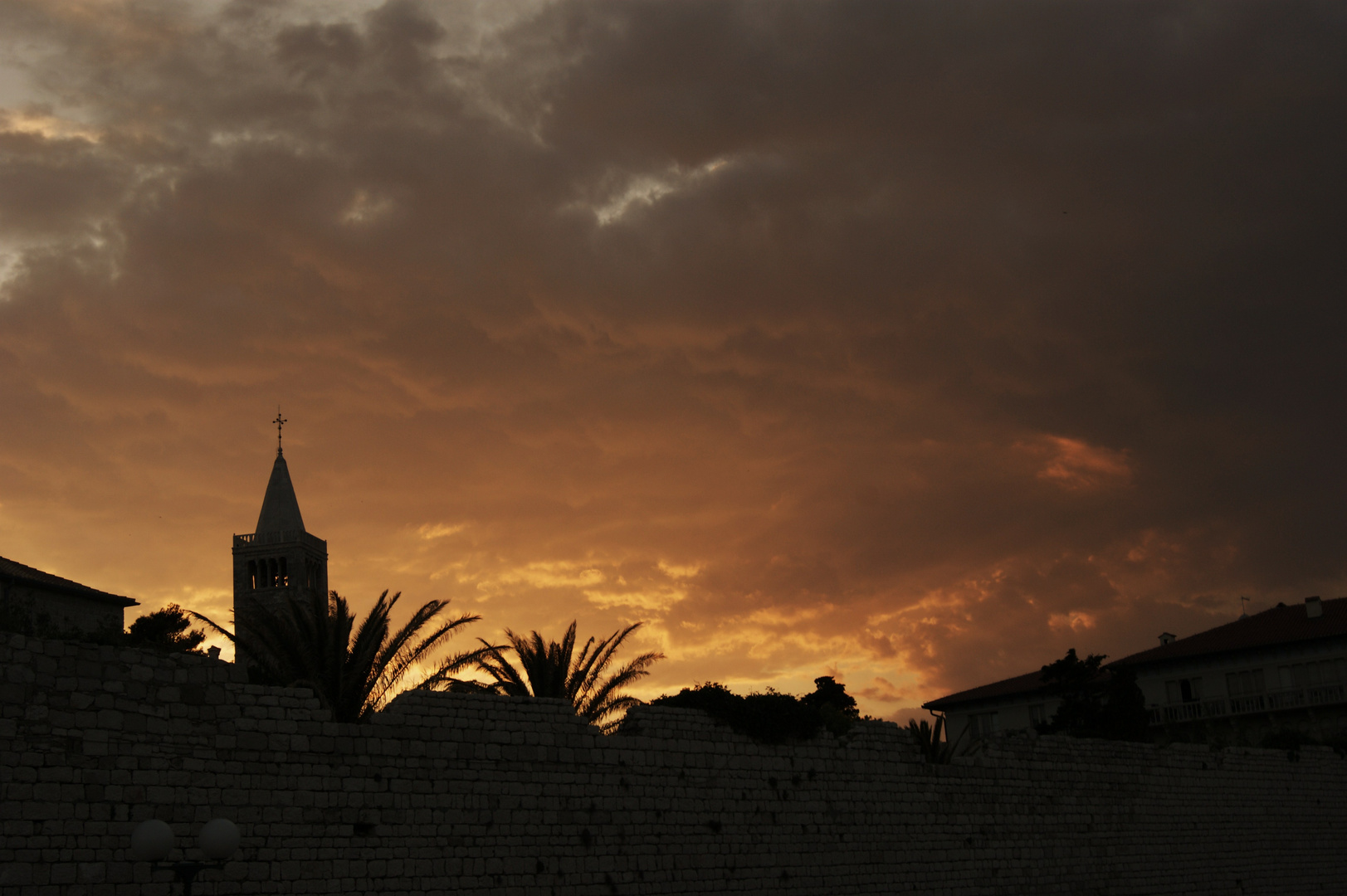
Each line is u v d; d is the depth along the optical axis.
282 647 35.88
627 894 36.72
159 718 29.39
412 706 33.75
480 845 33.91
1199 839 56.53
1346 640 76.50
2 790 26.73
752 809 40.91
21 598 51.34
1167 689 81.75
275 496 120.25
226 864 29.41
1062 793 51.78
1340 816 63.78
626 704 45.53
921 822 46.12
